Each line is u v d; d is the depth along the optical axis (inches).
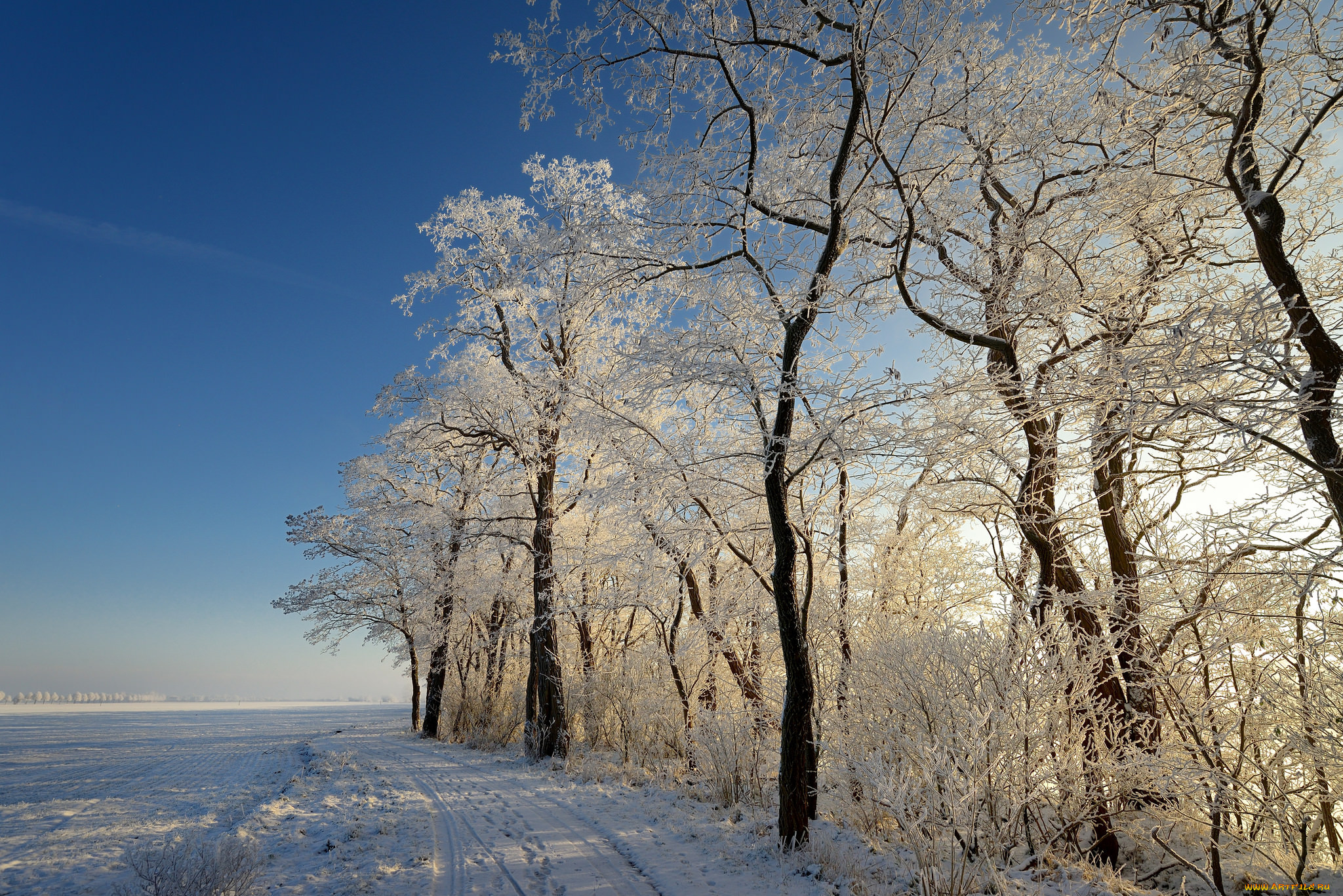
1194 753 247.3
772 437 288.8
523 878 228.2
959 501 352.5
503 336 699.4
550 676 595.8
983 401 285.1
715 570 520.1
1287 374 173.0
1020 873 219.5
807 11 283.0
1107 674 261.1
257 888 213.0
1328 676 215.5
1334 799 211.2
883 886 209.9
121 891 213.0
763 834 281.9
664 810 340.8
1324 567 192.1
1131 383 211.8
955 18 284.2
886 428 295.1
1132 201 284.7
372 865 242.7
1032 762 224.1
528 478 697.6
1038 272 323.0
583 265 344.8
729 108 316.8
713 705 482.9
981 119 316.2
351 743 849.5
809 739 289.6
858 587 416.5
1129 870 241.4
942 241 331.9
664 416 484.1
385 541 874.8
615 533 531.8
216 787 465.7
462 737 853.2
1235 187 221.1
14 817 354.0
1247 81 226.5
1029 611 266.5
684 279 337.1
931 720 236.5
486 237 671.1
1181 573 274.7
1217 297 272.2
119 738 1028.5
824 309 307.4
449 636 885.8
